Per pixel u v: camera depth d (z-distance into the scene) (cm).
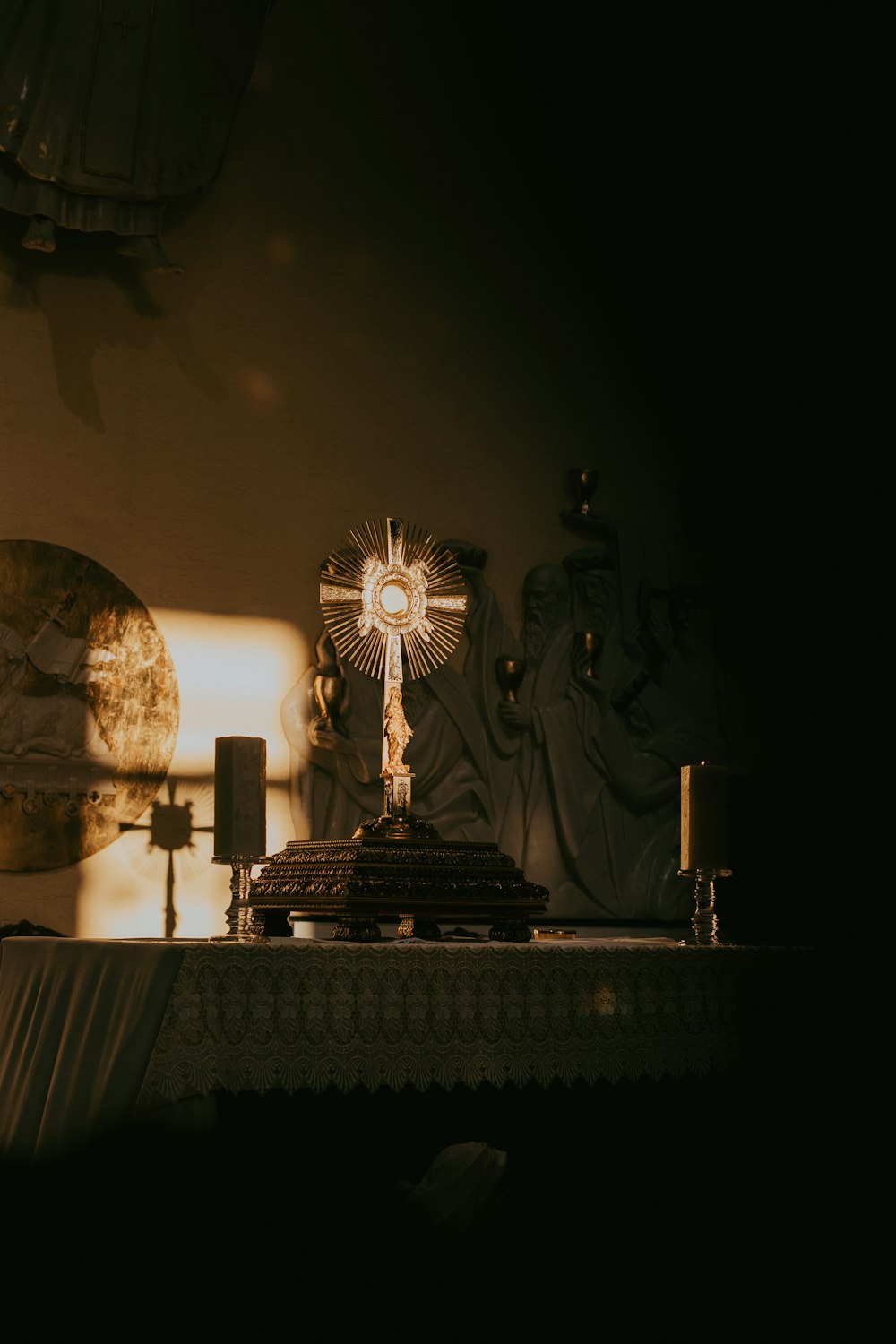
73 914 473
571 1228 414
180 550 509
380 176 575
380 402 561
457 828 547
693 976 394
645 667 600
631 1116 439
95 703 484
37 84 462
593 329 620
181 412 516
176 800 496
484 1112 441
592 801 577
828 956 461
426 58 593
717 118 652
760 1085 429
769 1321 358
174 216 523
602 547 605
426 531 565
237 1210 382
